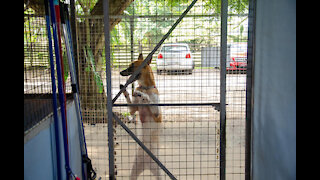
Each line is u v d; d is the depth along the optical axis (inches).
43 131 84.0
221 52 111.1
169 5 141.9
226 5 107.9
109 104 116.0
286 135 87.3
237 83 136.9
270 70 100.4
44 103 95.0
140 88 159.3
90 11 182.5
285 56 87.7
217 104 118.4
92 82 161.2
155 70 161.3
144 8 143.6
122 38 148.6
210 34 133.8
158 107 153.9
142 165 147.5
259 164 113.8
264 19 105.9
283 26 88.8
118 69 154.9
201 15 131.2
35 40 95.1
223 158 117.1
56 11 97.8
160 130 154.2
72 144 116.4
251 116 122.0
